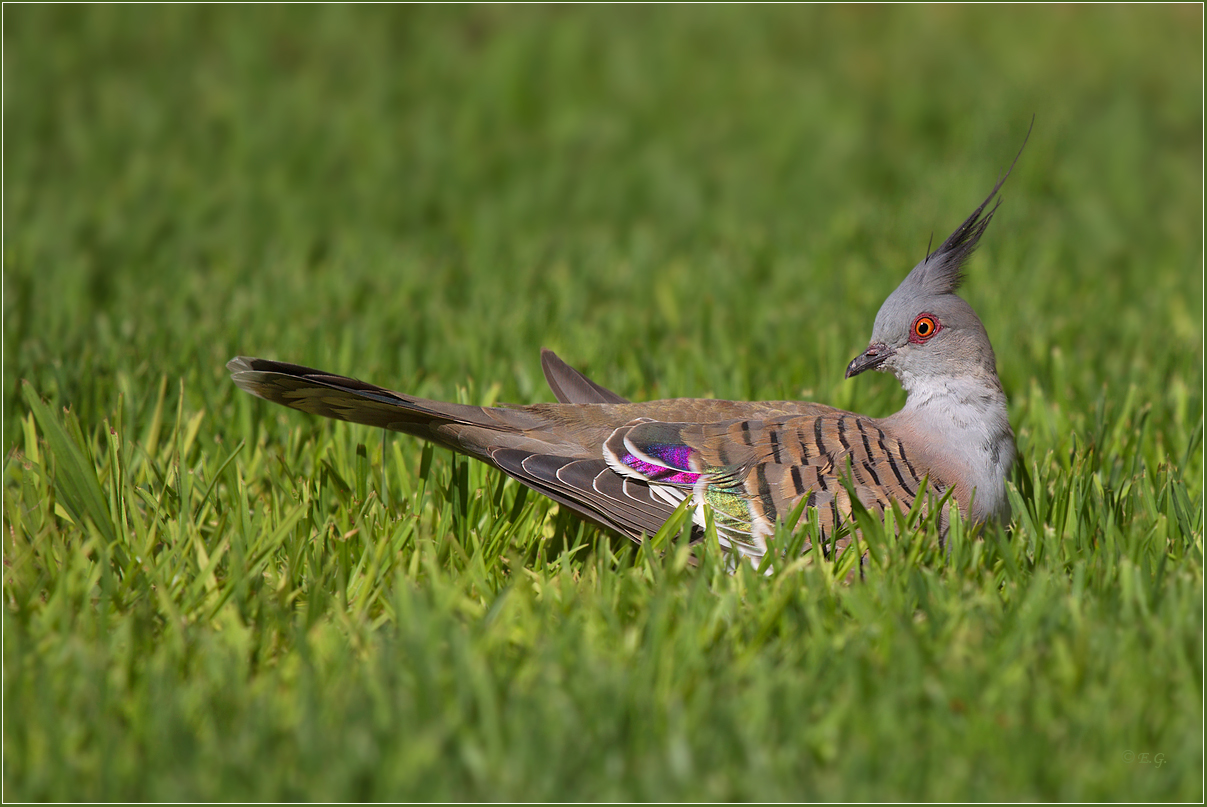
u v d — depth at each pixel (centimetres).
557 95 2725
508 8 3278
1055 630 757
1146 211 2097
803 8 3359
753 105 2689
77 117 2525
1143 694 690
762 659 722
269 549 843
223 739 661
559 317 1486
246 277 1644
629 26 3194
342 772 632
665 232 2041
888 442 908
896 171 2289
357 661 743
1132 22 3231
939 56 2994
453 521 955
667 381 1256
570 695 697
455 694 703
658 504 873
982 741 660
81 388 1141
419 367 1326
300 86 2725
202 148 2389
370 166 2316
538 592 843
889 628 750
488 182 2292
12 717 671
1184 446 1104
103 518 890
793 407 962
